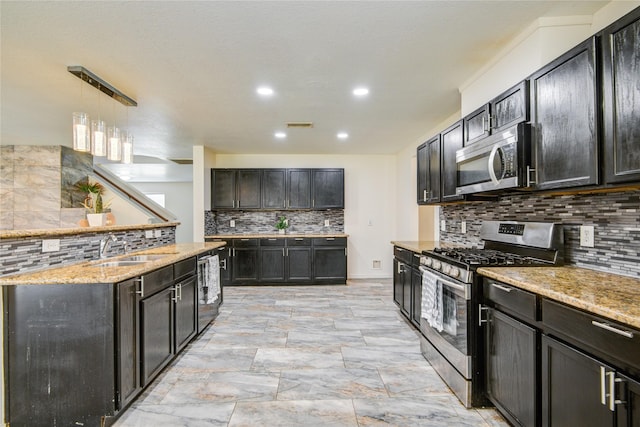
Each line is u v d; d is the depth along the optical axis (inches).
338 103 130.6
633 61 51.4
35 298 70.8
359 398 83.8
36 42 83.5
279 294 192.5
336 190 225.0
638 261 64.4
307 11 72.0
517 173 73.6
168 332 96.5
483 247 117.3
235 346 117.0
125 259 106.3
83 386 70.5
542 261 83.2
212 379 93.7
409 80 109.3
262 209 223.3
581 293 53.5
